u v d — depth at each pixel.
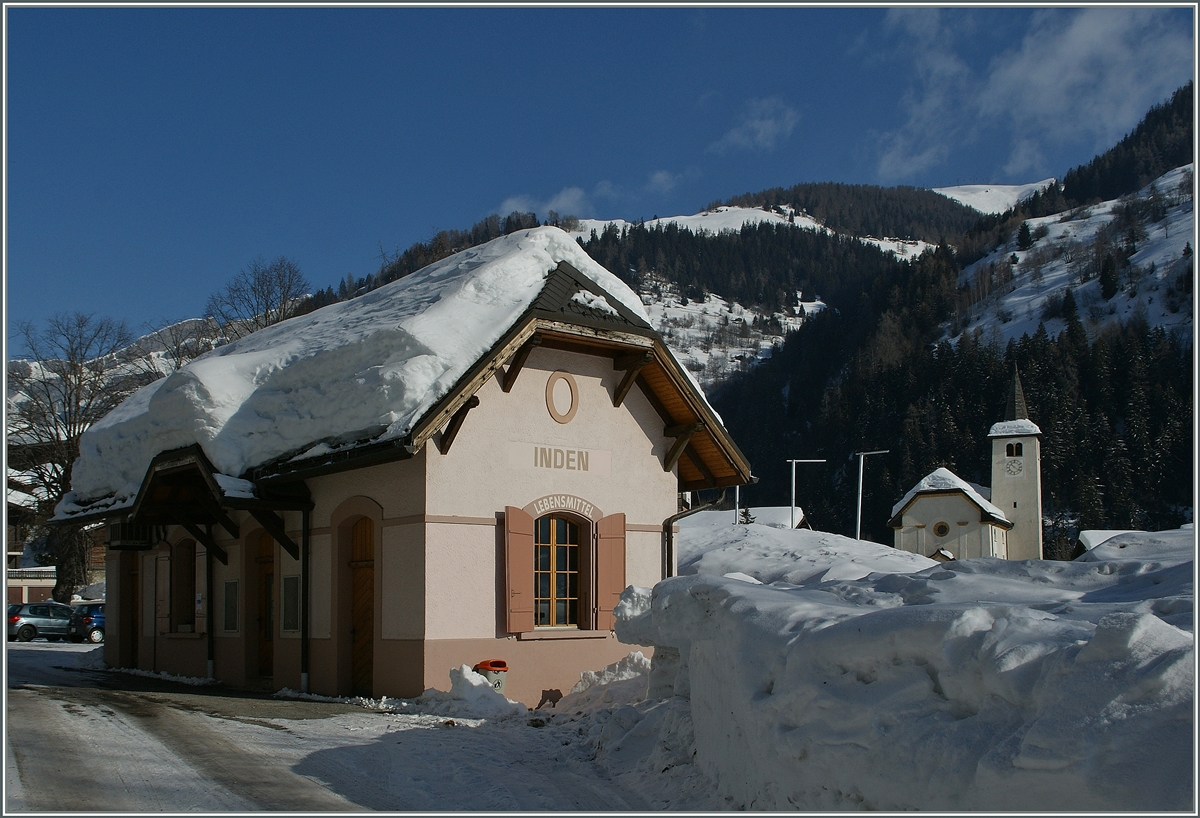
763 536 30.59
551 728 11.31
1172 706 4.42
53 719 11.26
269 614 16.92
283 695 14.96
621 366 16.05
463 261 17.11
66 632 34.25
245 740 10.14
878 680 5.69
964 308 174.88
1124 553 9.53
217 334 43.41
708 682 7.64
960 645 5.38
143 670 20.55
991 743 4.93
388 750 9.74
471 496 14.07
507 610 14.12
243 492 14.69
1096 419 108.38
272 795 7.62
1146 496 100.25
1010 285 180.62
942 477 83.19
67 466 38.81
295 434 14.75
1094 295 163.50
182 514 17.55
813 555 27.55
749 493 135.62
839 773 5.59
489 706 12.45
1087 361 117.19
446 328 13.93
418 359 13.49
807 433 140.50
